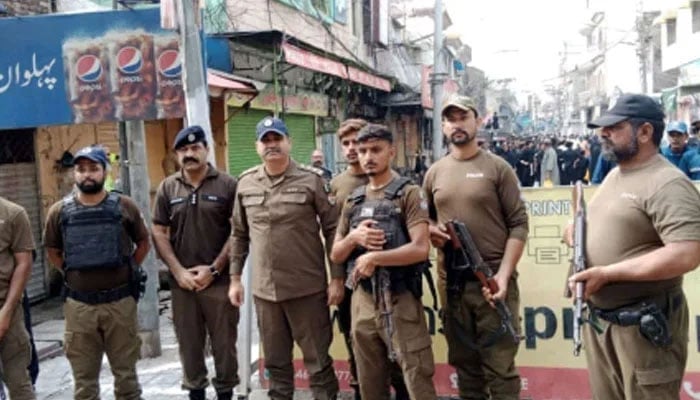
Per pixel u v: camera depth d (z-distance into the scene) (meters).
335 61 13.94
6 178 8.66
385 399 4.17
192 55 5.35
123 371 4.56
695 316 4.51
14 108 6.31
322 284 4.46
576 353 3.03
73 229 4.36
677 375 3.10
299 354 5.22
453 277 4.14
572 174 19.52
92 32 6.14
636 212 3.01
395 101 21.91
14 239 4.30
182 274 4.64
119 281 4.47
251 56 11.90
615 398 3.29
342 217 4.10
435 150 17.19
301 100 15.16
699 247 2.85
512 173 4.12
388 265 3.83
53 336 7.34
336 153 18.23
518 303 4.22
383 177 3.98
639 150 3.04
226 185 4.73
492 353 4.12
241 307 5.07
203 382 4.83
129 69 6.12
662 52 32.03
